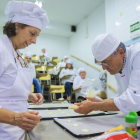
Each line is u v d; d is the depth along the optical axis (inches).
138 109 33.6
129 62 42.1
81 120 38.6
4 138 26.3
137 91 34.3
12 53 31.5
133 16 109.3
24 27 31.5
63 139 25.6
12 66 29.4
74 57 274.5
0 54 27.0
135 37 107.3
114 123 35.7
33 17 31.6
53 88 144.6
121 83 53.1
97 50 39.5
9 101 30.0
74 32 277.6
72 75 209.8
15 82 29.3
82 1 192.9
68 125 33.4
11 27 31.1
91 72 212.8
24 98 32.4
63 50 306.3
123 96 36.0
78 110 43.3
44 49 279.7
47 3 198.7
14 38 32.7
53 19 251.3
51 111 53.6
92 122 36.6
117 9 128.9
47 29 264.8
